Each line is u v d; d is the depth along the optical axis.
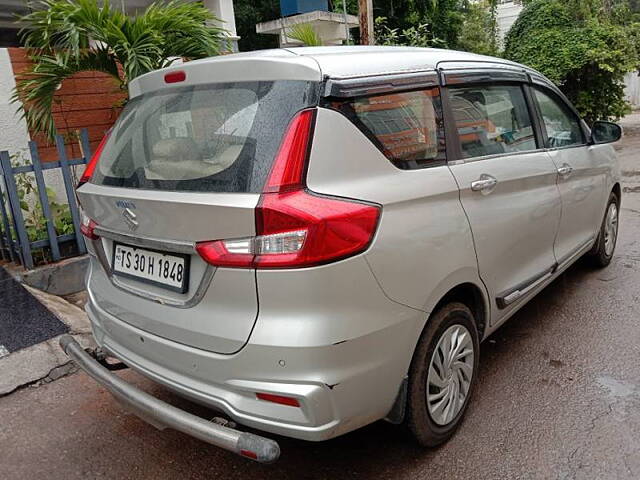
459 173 2.60
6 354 3.52
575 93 12.03
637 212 6.75
